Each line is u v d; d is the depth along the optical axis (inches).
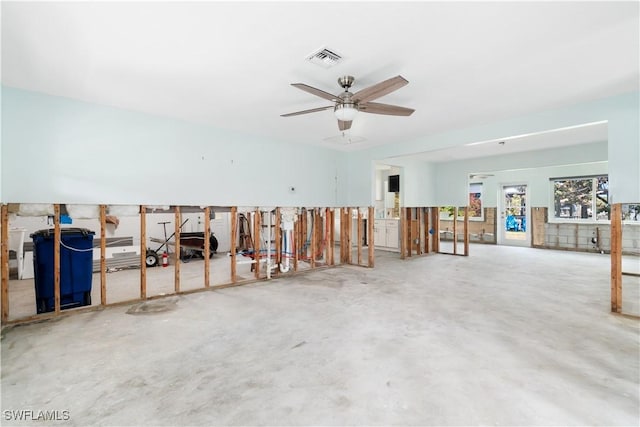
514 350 102.1
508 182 391.2
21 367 91.7
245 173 211.5
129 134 164.2
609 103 142.9
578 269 236.4
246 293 171.2
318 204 257.3
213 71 116.5
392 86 100.3
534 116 167.3
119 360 96.2
